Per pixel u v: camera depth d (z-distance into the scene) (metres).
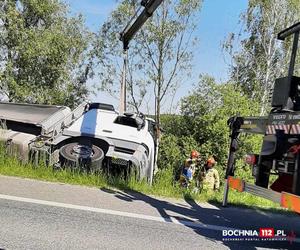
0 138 10.59
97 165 9.91
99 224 5.86
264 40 29.88
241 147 11.28
